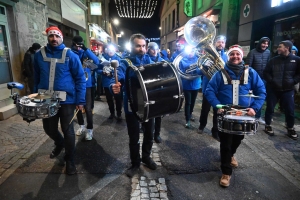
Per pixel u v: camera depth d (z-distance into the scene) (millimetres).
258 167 2928
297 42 5609
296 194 2402
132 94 2461
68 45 9203
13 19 5332
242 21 8141
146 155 2852
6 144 3523
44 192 2391
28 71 5402
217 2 10312
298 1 5344
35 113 2100
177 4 20547
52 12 7441
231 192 2436
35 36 6297
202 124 4129
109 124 4668
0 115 4652
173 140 3842
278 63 3805
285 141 3752
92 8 13586
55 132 2791
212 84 2547
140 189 2467
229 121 2148
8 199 2277
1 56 5098
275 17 6539
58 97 2453
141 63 2594
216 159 3160
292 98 3807
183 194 2402
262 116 5121
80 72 2619
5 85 5180
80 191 2418
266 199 2328
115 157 3189
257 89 2492
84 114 5387
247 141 3746
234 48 2447
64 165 2926
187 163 3041
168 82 2240
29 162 2984
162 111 2275
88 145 3590
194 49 3812
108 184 2549
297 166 2957
